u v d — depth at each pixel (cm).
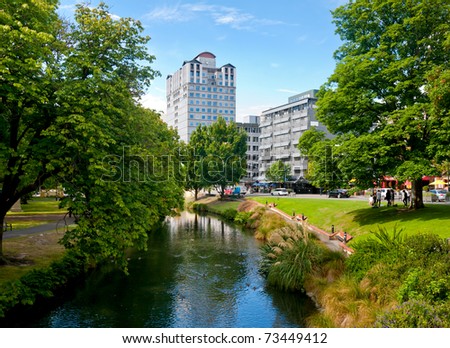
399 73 2461
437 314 888
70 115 1278
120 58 1678
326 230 2989
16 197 1722
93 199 1419
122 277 2059
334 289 1466
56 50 1650
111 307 1603
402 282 1216
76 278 1941
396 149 2469
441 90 1870
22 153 1441
